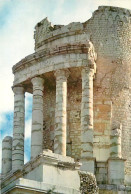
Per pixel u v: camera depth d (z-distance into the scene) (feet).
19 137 159.84
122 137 153.28
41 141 154.30
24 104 163.63
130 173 150.92
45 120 162.61
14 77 164.35
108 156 151.23
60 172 106.42
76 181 107.65
